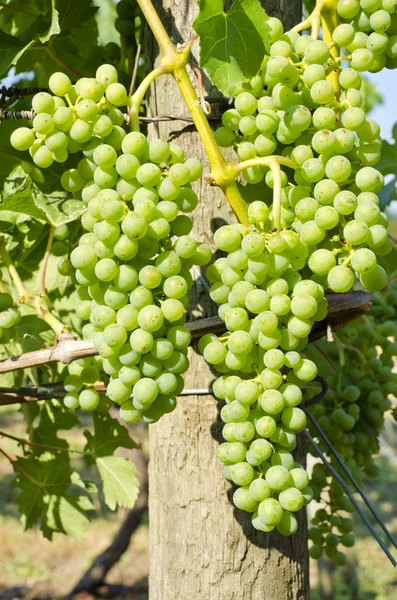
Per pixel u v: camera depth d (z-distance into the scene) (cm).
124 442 104
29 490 106
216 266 72
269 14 85
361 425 102
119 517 488
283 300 69
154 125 85
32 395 85
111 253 70
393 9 75
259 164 72
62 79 72
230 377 71
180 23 84
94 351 79
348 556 300
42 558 428
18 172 85
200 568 82
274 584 82
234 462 70
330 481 101
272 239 69
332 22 77
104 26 170
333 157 70
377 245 70
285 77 72
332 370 103
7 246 91
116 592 317
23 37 88
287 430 70
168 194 70
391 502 483
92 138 72
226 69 74
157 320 68
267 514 68
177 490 83
